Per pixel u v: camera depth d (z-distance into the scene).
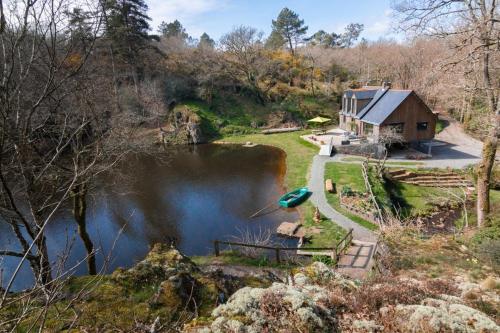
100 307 4.71
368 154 30.05
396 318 4.69
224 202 22.47
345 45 79.56
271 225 18.73
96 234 18.09
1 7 4.28
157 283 5.49
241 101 50.00
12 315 4.06
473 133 36.38
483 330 4.55
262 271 11.05
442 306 5.16
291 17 62.66
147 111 34.47
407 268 8.98
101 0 5.27
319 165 28.33
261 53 57.38
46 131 7.06
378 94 34.72
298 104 51.53
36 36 4.71
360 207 18.70
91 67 8.01
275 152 35.69
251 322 4.25
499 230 10.32
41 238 4.68
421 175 25.38
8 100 4.64
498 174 22.16
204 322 4.32
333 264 12.32
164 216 20.47
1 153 4.84
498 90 13.58
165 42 54.38
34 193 6.89
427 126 30.16
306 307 4.47
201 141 41.91
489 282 7.08
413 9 12.70
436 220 19.16
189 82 48.00
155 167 30.89
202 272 6.49
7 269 13.73
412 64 45.31
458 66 13.47
